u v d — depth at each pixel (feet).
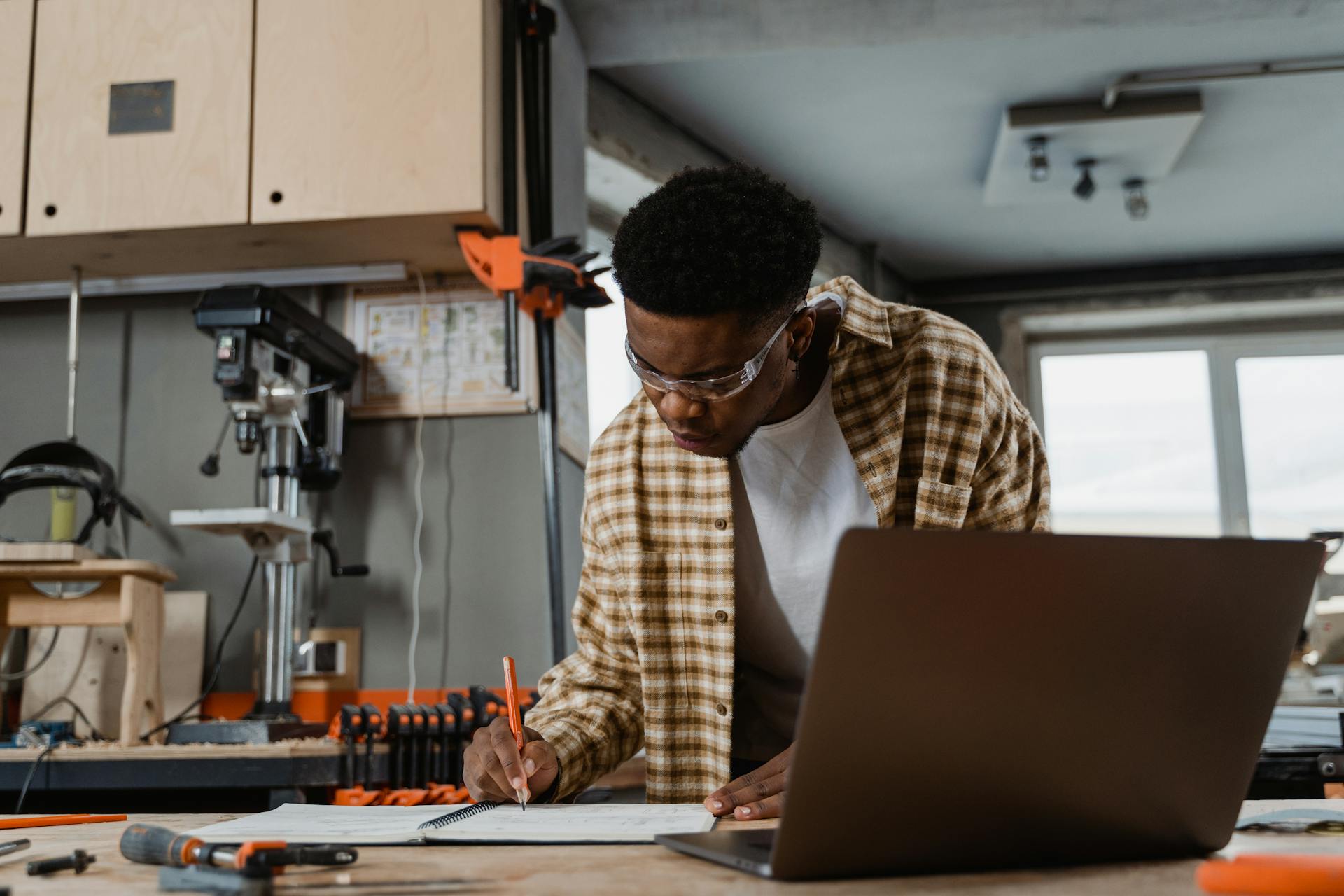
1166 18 11.15
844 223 18.85
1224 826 2.52
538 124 8.72
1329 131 15.97
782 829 2.13
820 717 2.09
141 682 7.25
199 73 7.97
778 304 3.48
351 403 8.66
